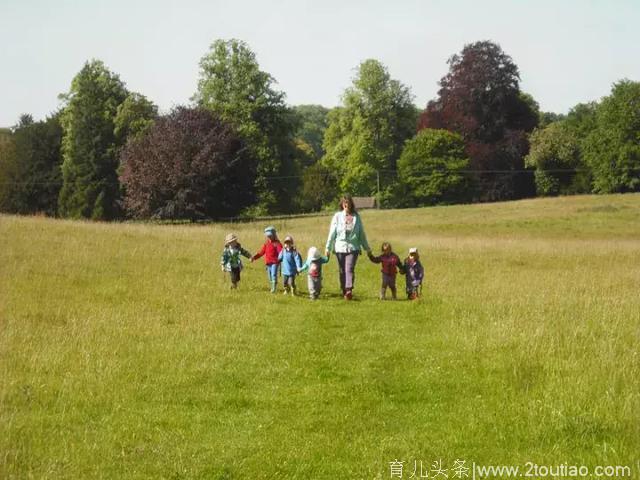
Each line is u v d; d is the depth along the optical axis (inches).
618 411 308.8
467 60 3841.0
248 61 3115.2
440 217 2603.3
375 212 2888.8
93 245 1047.6
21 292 680.4
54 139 3467.0
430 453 282.8
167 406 352.2
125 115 3159.5
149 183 2399.1
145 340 499.5
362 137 3754.9
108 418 327.6
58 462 268.7
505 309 610.5
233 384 394.6
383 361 444.8
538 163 3754.9
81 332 503.8
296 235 1472.7
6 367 404.2
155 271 859.4
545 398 332.2
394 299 719.7
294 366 435.8
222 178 2454.5
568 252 1226.6
